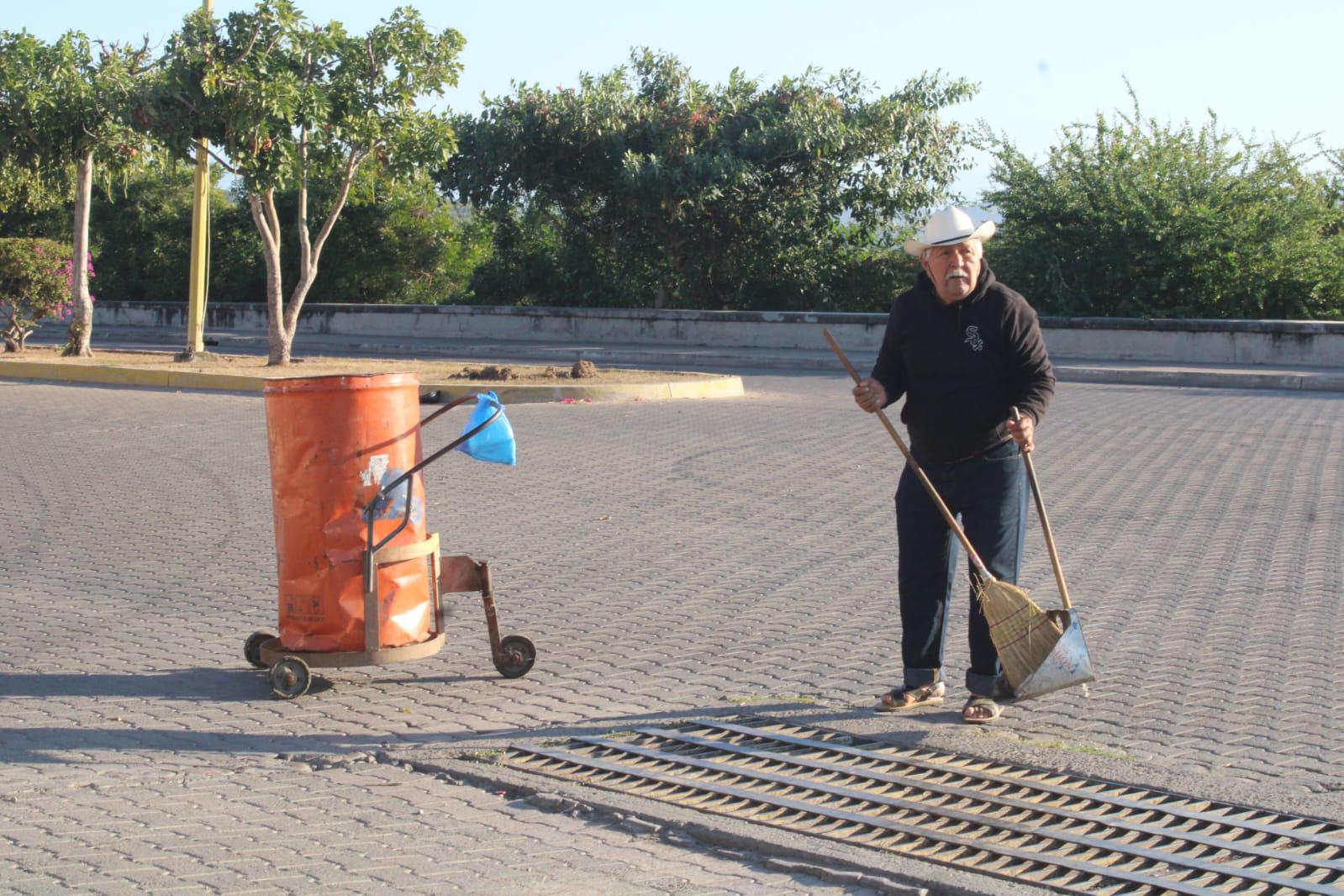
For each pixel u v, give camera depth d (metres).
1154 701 5.43
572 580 7.66
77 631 6.67
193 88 18.27
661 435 13.41
